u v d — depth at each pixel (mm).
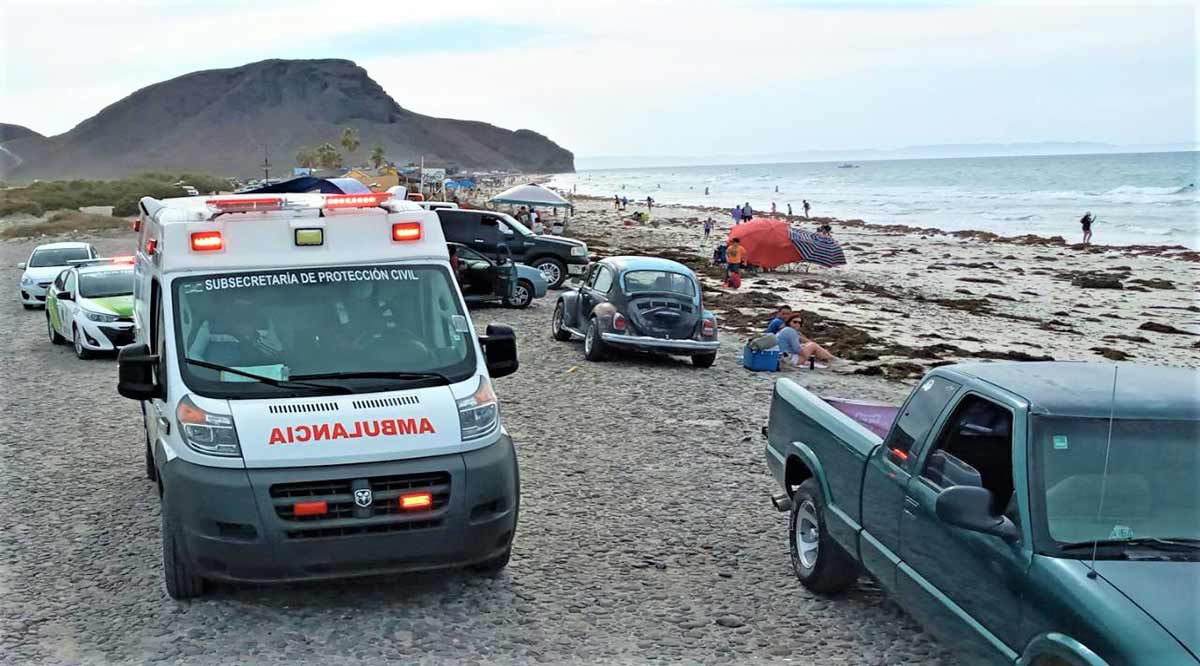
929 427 5668
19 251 45031
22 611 6496
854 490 6293
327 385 6438
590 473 10055
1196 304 33562
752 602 6824
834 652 6074
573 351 18234
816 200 129750
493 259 27156
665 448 11141
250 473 5977
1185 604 4098
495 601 6766
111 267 18531
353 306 6875
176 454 6215
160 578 7074
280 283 6848
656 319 16922
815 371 17625
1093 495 4719
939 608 5195
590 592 6957
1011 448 5000
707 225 64688
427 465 6191
